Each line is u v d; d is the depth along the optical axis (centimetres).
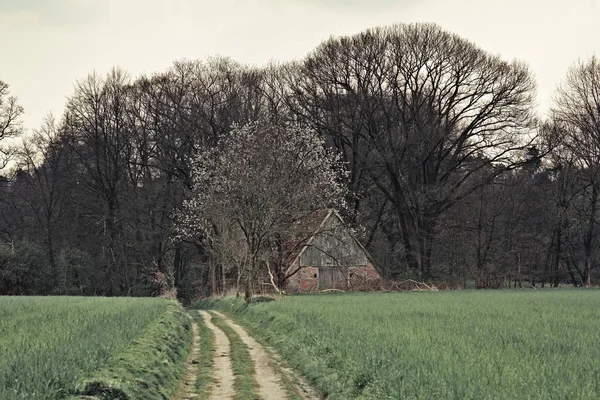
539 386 1177
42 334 1786
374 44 6519
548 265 7950
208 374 1764
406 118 6800
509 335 1903
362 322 2339
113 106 6931
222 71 7119
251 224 4412
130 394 1223
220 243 5400
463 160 6900
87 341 1577
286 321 2644
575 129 6706
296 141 5506
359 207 7394
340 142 7025
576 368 1343
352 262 6875
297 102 6844
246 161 4591
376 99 6644
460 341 1733
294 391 1538
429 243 6956
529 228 7462
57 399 1089
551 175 7325
